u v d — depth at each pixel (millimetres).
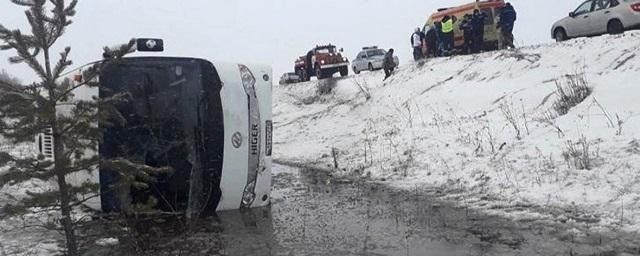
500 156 10867
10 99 4824
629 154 8906
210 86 7789
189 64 7695
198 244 6523
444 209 8211
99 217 6305
